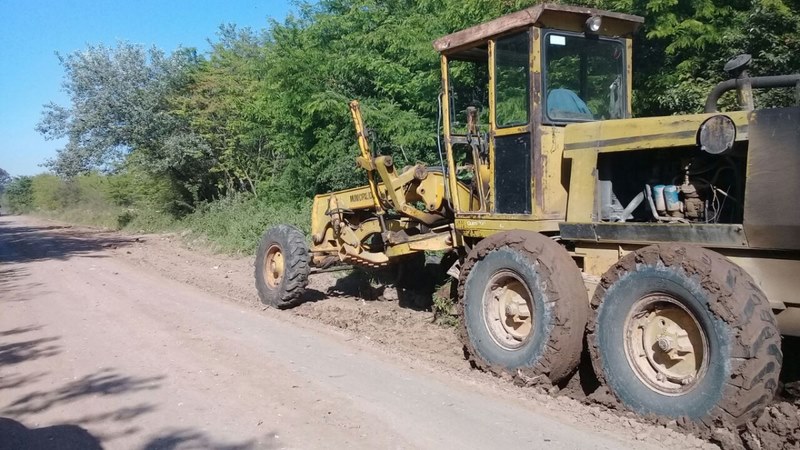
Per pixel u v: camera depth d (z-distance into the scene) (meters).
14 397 5.67
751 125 4.54
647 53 9.66
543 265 5.43
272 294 9.26
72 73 25.25
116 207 35.81
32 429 4.96
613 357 5.00
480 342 6.02
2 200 82.25
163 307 9.35
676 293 4.62
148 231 26.55
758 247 4.55
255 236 15.76
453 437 4.61
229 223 18.39
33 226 36.28
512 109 6.15
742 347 4.25
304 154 16.14
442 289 7.89
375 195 8.44
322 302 9.47
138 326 8.14
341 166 14.75
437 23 12.28
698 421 4.46
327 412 5.11
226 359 6.60
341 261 9.23
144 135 24.56
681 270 4.59
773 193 4.41
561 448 4.41
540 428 4.76
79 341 7.46
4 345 7.41
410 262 9.40
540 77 5.86
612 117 6.38
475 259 6.14
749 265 4.67
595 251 5.59
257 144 21.25
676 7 9.13
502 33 6.13
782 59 8.13
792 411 4.36
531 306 5.68
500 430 4.72
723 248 4.75
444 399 5.37
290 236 9.16
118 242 21.44
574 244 5.80
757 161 4.49
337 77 15.22
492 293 6.00
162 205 27.69
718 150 4.68
